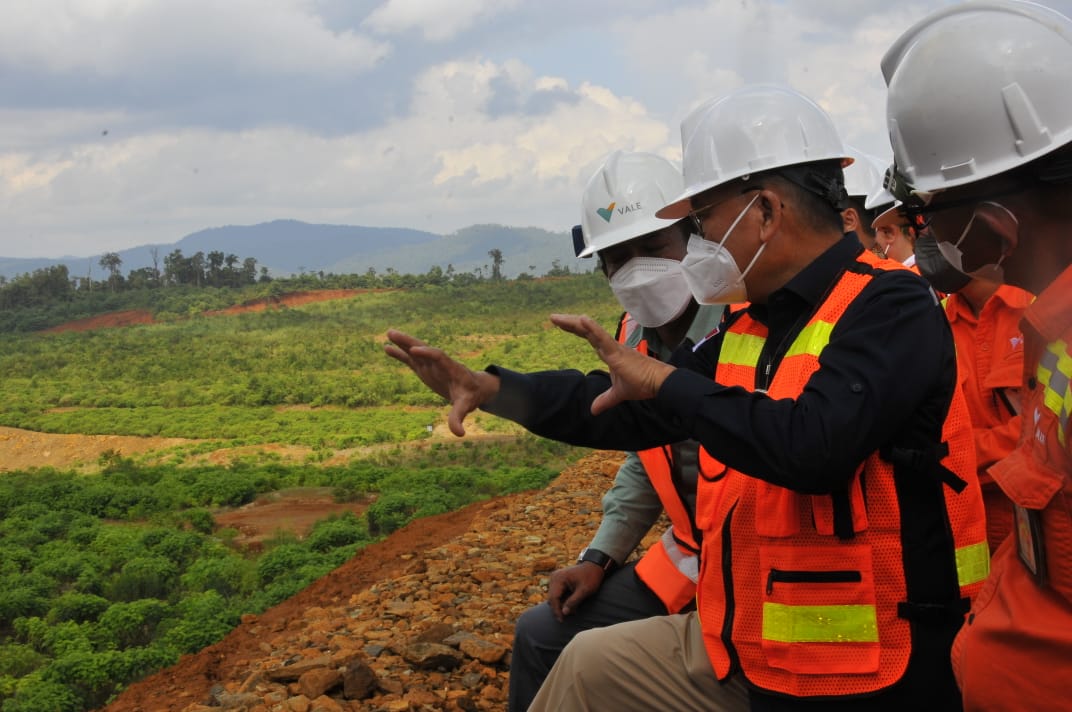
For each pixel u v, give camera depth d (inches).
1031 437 51.6
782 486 63.2
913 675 64.5
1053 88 53.4
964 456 65.5
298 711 145.3
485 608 199.5
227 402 4377.5
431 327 6230.3
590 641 75.5
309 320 7076.8
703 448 71.6
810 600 65.3
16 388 4958.2
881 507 64.3
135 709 192.1
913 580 64.5
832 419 61.4
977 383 99.7
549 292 7475.4
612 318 5925.2
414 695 145.1
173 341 6432.1
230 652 222.8
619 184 107.0
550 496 360.5
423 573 241.9
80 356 6013.8
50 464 3420.3
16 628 802.2
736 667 68.9
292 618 250.8
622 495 105.3
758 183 71.2
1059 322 49.1
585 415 81.9
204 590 866.8
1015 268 56.5
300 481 1750.7
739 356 76.8
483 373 80.5
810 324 69.0
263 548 1139.3
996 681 52.5
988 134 54.2
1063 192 53.2
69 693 566.6
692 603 96.5
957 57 55.8
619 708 74.2
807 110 73.3
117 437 3599.9
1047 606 50.8
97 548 1146.7
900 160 59.1
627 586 99.7
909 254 135.6
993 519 97.2
